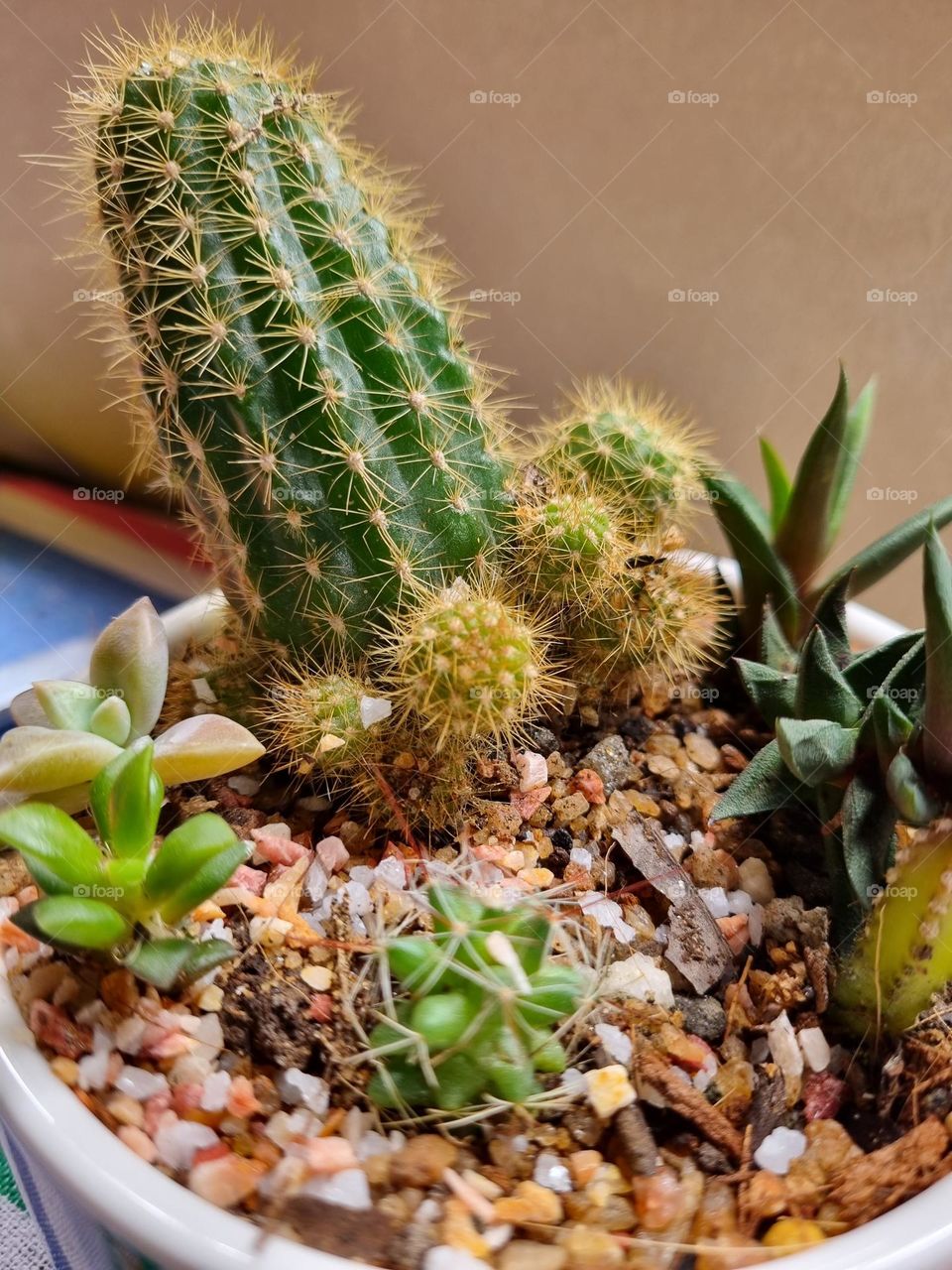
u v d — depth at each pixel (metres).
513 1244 0.10
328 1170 0.10
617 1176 0.10
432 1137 0.10
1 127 0.20
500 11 0.20
